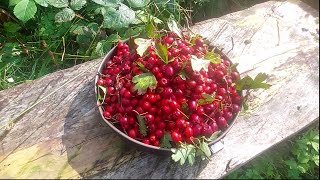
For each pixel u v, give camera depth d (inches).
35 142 14.4
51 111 15.3
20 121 15.1
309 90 16.0
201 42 14.5
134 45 15.3
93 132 14.6
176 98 13.2
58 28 19.9
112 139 14.3
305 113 15.3
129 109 13.1
